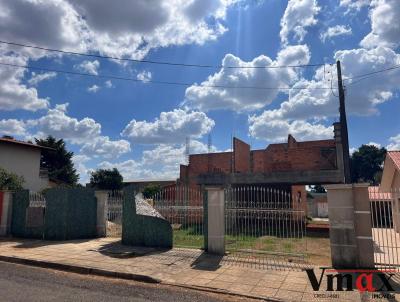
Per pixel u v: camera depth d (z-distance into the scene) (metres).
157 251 11.73
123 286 7.87
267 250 12.28
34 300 6.39
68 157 45.94
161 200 15.21
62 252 11.64
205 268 9.45
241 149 29.59
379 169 58.28
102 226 15.55
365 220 9.10
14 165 26.70
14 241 14.40
